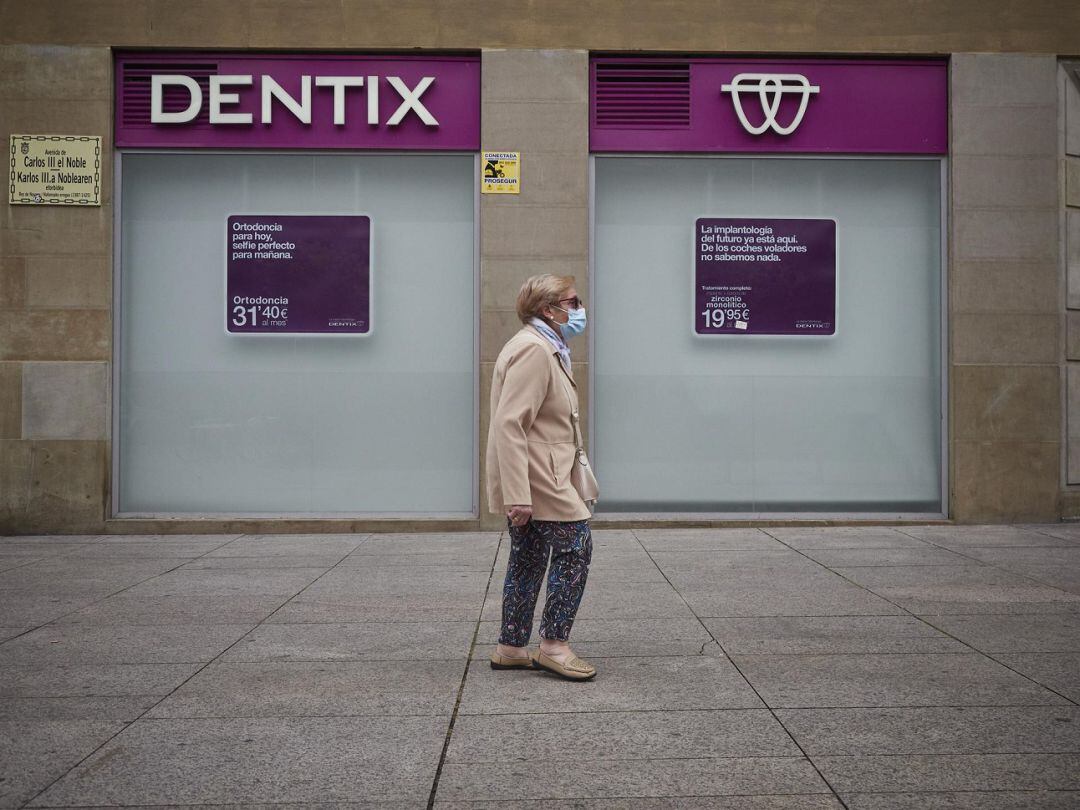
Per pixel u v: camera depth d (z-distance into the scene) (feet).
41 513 29.81
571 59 30.32
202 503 30.53
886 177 31.30
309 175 30.63
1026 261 30.83
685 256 31.01
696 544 27.09
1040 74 30.86
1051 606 18.80
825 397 31.17
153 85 30.09
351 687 13.69
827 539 27.96
